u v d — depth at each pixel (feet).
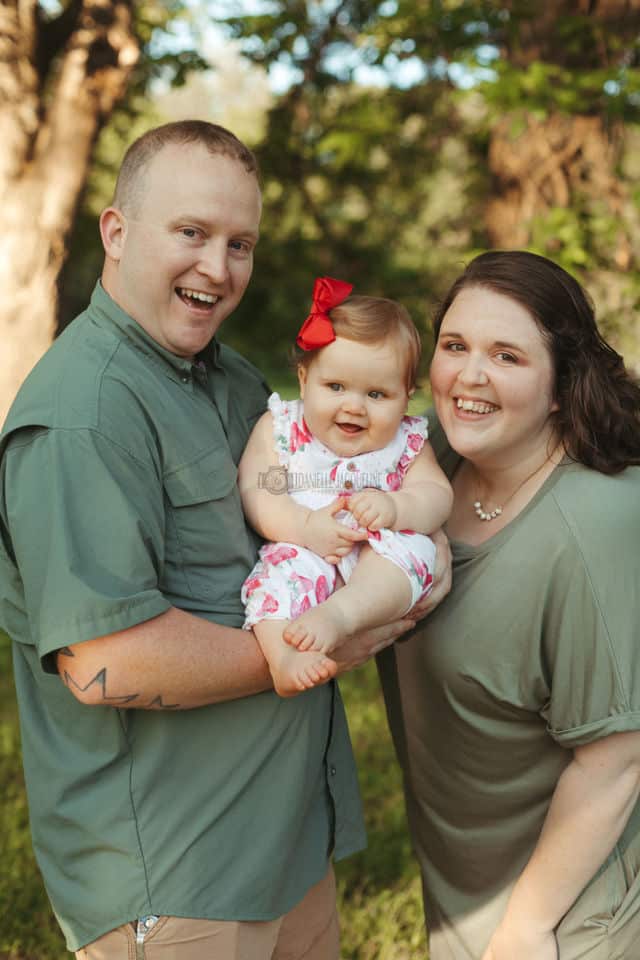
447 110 23.94
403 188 28.53
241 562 7.55
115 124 27.63
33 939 10.87
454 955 8.60
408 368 7.85
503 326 7.33
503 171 16.53
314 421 7.86
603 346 7.83
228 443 7.97
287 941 8.43
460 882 8.45
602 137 16.20
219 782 7.17
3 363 17.54
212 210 7.18
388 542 7.50
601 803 7.32
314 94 25.46
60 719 7.16
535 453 7.72
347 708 16.83
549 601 7.35
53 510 6.49
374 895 11.85
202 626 6.91
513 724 7.75
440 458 8.76
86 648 6.49
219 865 7.14
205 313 7.43
